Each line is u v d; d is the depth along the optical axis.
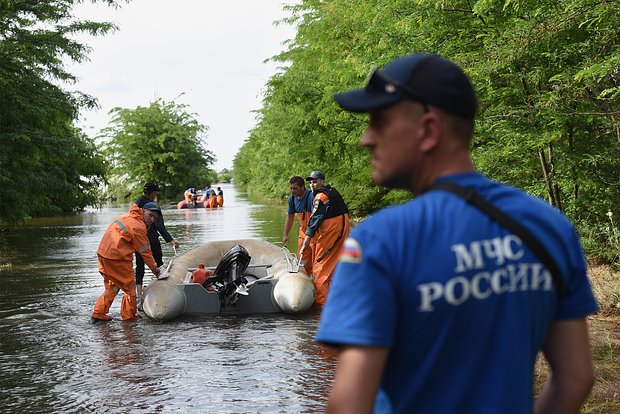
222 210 41.38
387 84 1.63
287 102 23.73
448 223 1.53
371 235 1.51
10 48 19.28
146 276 13.95
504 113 10.07
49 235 24.61
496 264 1.53
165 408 5.81
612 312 7.94
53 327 9.21
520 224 1.57
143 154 71.06
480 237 1.53
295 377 6.60
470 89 1.64
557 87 8.52
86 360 7.46
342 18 21.86
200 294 9.84
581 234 10.54
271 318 9.49
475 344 1.50
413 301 1.48
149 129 70.69
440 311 1.48
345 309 1.48
